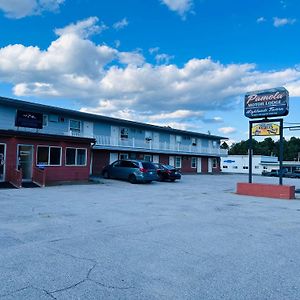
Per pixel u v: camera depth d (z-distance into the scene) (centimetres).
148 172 2312
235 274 505
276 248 668
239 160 6575
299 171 5234
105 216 978
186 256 592
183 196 1619
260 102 1916
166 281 468
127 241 685
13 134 1847
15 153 1883
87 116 2952
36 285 440
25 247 616
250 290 444
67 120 2847
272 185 1758
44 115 2641
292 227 902
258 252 633
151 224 878
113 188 1909
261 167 6334
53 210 1050
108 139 3125
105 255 582
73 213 1009
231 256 602
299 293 438
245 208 1273
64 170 2136
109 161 3216
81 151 2259
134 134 3609
